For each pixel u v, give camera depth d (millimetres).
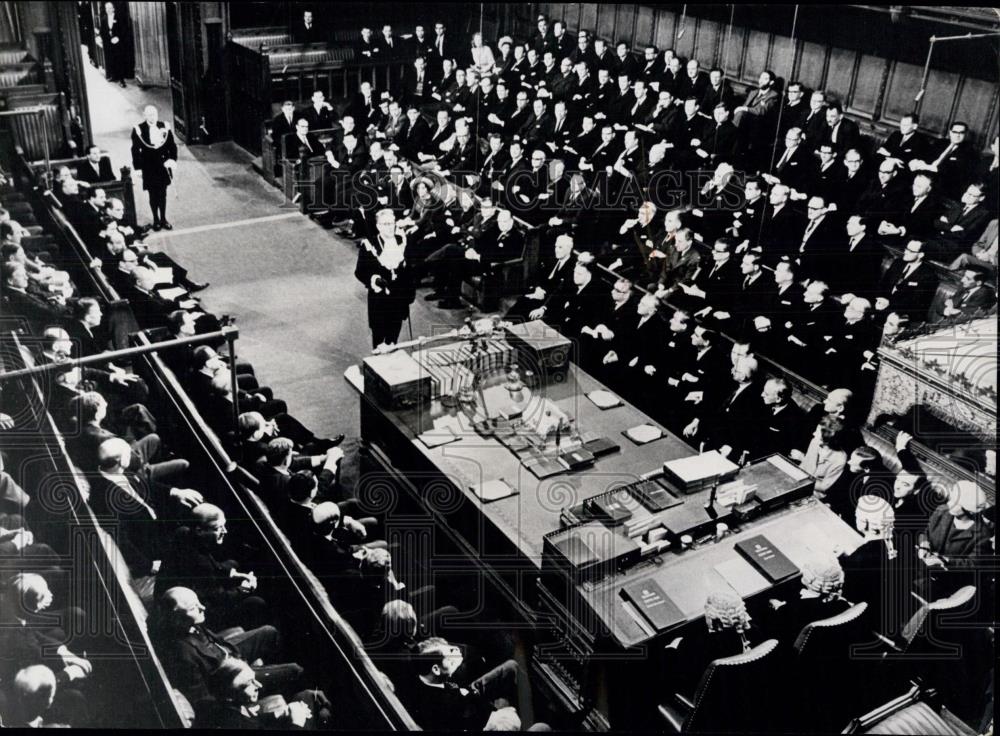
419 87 6371
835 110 6082
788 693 5281
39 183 5977
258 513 6141
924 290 6156
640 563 5340
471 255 6566
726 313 6559
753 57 6137
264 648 6020
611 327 6699
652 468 5988
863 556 5891
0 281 6020
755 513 5719
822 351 6449
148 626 5934
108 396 6141
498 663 5816
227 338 6266
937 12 5664
